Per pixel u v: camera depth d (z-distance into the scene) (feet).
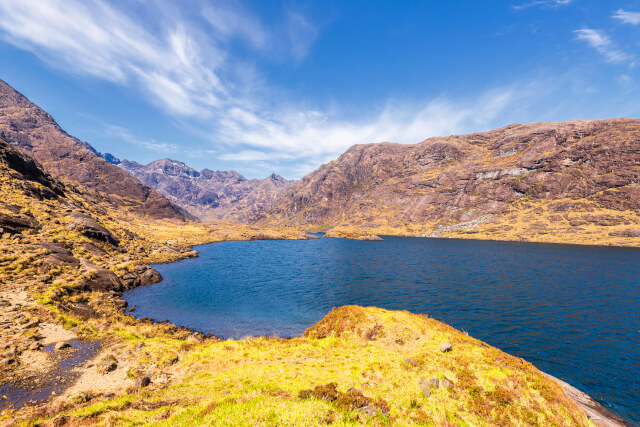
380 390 52.26
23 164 305.12
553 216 655.76
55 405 46.75
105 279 150.61
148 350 76.59
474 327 125.59
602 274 247.91
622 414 67.21
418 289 194.18
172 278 204.95
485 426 44.83
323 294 178.70
